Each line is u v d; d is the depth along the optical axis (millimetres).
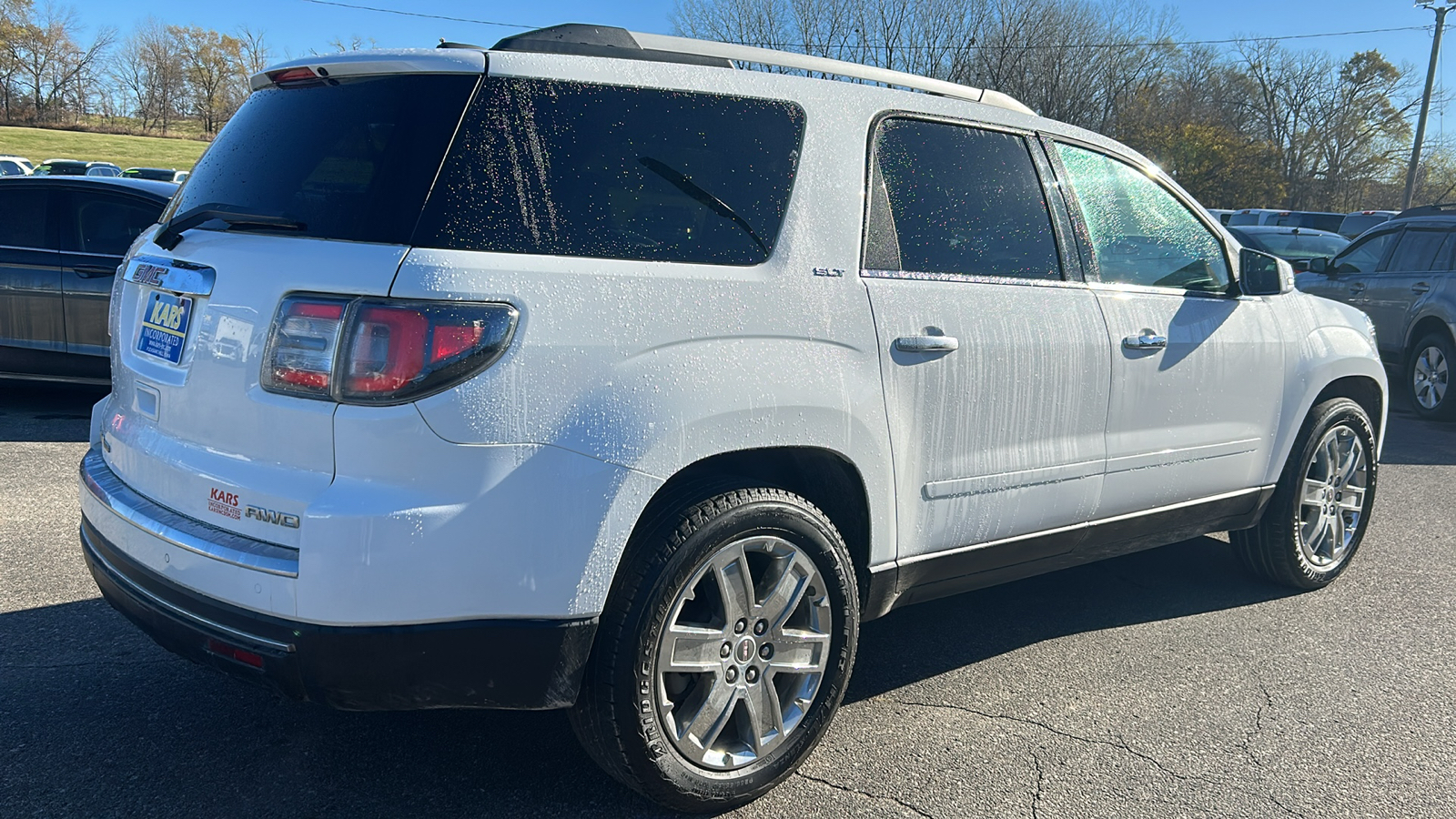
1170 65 43312
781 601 2521
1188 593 4277
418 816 2463
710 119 2535
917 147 2922
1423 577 4547
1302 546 4250
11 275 6438
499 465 2090
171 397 2395
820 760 2811
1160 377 3457
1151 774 2785
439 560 2053
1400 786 2764
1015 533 3127
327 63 2406
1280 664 3549
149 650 3320
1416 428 8586
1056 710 3158
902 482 2771
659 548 2285
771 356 2455
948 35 36938
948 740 2945
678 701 2469
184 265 2426
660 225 2391
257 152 2484
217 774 2607
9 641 3330
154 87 86562
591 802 2559
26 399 7262
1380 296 9516
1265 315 3898
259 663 2098
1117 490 3395
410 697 2133
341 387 2049
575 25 2637
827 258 2617
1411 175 36094
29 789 2498
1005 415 2994
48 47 82562
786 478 2736
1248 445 3867
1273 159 46750
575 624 2195
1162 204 3658
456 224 2135
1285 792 2719
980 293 2934
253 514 2137
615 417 2203
